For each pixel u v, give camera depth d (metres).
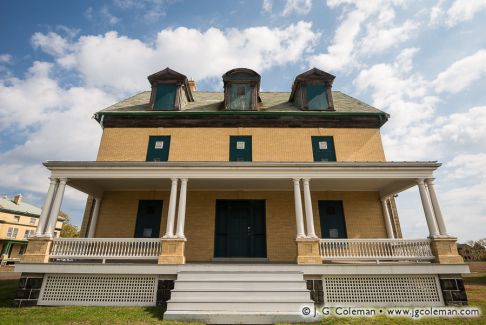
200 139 14.50
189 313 7.77
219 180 11.92
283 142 14.43
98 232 12.93
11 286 13.23
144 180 12.02
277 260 12.48
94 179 11.76
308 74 15.43
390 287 9.54
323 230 13.09
